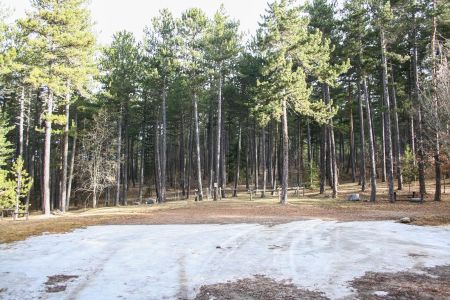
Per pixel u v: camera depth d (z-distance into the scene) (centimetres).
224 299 657
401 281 747
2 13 2952
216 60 3403
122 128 4212
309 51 2670
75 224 1733
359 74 2911
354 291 686
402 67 3466
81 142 3925
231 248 1103
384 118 4106
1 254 1051
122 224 1720
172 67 3350
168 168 5772
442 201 2473
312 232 1384
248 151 5259
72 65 2650
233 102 4191
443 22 2606
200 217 1967
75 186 4566
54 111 3612
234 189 3991
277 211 2230
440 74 2084
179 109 4372
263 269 860
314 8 3194
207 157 5634
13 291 722
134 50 3781
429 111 2088
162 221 1814
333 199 2977
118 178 3600
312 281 757
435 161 2455
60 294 702
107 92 3403
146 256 1012
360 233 1345
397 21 2680
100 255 1031
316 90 4003
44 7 2511
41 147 4403
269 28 2617
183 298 670
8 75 2673
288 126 4672
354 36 2748
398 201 2605
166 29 3469
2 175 2766
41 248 1134
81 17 2622
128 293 702
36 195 4734
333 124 3294
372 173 2689
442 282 738
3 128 3095
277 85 2578
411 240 1199
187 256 1005
